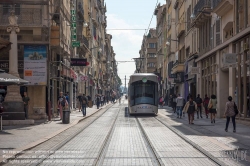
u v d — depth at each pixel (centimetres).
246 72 2758
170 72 7162
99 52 9731
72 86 5175
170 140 1864
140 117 3762
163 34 9031
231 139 1889
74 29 4684
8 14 3062
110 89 13625
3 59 3055
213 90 3744
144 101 3894
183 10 5847
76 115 3925
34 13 3072
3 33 3067
